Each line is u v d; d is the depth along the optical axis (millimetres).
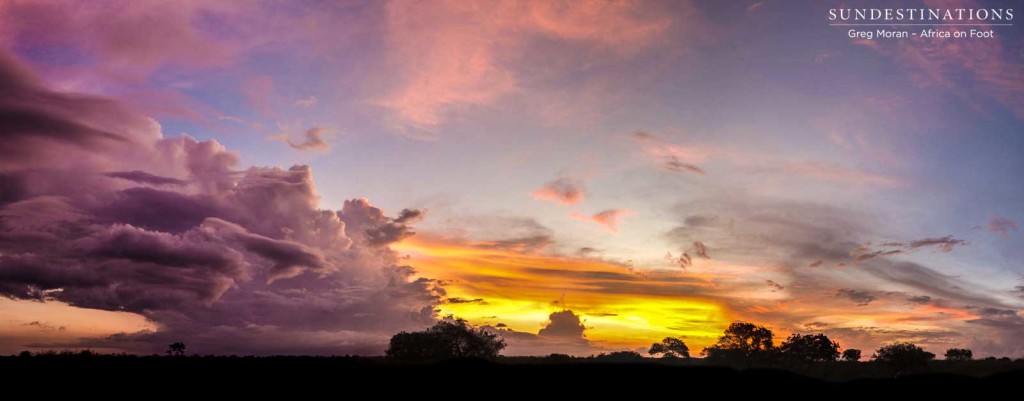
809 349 95688
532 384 55688
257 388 54531
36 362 60406
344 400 51531
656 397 52375
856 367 93938
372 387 55281
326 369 61562
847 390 53719
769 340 97312
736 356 95188
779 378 56938
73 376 56625
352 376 58562
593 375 57406
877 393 52312
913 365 86438
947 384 53062
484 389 54469
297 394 53094
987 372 86625
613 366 59875
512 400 51781
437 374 58250
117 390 53094
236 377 57812
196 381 56469
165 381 56406
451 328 88438
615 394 52750
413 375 58438
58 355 64250
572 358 88562
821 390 53969
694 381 56094
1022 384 51938
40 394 51375
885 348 89938
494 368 60125
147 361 63719
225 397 51781
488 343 90312
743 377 57000
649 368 59688
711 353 99000
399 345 86938
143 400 50781
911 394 51375
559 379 56719
